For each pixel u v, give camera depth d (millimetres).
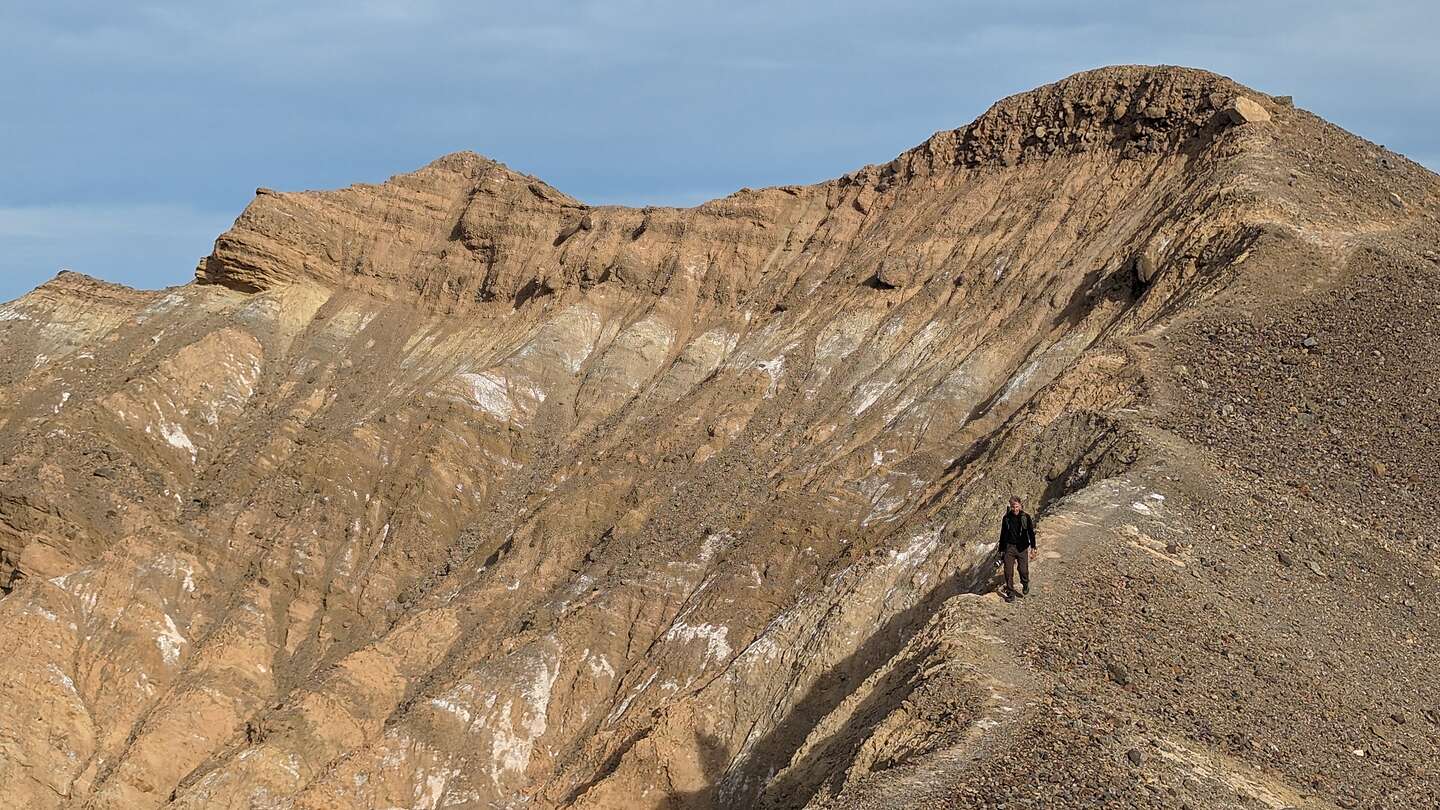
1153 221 52469
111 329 79812
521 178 77250
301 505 60000
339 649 55625
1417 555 34562
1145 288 49094
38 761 50156
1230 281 44812
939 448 47719
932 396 51094
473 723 45531
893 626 36656
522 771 44594
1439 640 31766
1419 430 38938
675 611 47469
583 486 56375
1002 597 27703
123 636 54594
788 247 66812
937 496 42875
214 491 63281
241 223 77062
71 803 49875
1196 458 35938
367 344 73062
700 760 37375
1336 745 25797
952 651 25500
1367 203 51125
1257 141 53312
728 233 68188
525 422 64062
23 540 60000
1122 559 29703
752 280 66562
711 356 62938
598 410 63406
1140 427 37656
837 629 37469
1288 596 30750
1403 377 40875
